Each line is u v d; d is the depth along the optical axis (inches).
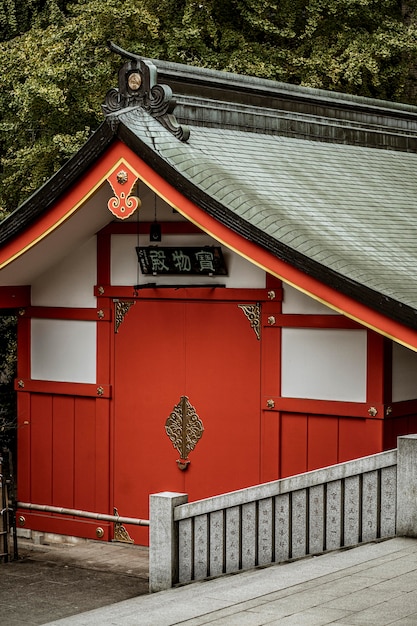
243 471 610.2
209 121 617.6
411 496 474.0
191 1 1021.2
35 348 687.7
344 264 507.5
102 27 999.0
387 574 430.0
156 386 640.4
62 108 971.3
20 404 695.1
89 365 666.2
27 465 691.4
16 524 677.3
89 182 574.9
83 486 668.7
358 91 1098.1
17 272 660.1
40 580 570.9
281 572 452.8
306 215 555.2
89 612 445.4
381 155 750.5
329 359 583.2
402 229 603.5
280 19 1062.4
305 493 483.8
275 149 644.7
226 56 1027.3
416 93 1207.6
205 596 433.4
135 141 551.8
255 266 603.8
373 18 1082.1
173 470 634.8
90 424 666.2
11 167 1078.4
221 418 617.6
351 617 380.5
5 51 1055.6
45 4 1176.2
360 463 480.1
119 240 650.2
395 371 575.5
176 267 623.2
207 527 498.3
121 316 653.3
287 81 1063.6
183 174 541.6
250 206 532.4
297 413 594.6
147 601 453.4
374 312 498.0
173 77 600.4
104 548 644.1
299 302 590.2
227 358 615.5
